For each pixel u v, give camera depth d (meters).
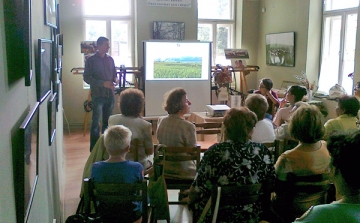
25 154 1.26
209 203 2.04
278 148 2.86
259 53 8.63
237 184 2.03
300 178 2.11
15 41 1.28
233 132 2.06
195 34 7.50
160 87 6.94
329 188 2.21
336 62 6.84
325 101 6.73
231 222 2.07
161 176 2.76
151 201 2.75
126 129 2.35
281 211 2.19
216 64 8.23
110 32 7.59
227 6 8.60
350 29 6.49
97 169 2.31
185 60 6.97
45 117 2.16
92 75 5.15
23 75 1.34
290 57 7.49
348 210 1.12
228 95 7.38
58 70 3.52
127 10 7.65
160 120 3.32
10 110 1.18
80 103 7.50
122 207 2.25
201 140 4.68
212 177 2.05
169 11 7.34
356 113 3.18
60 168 4.05
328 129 3.12
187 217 3.48
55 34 3.01
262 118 3.06
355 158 1.14
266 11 8.27
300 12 7.20
